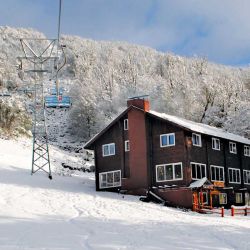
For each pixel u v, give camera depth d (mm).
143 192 43000
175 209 38188
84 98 89938
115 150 46688
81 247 17500
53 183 45031
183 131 41938
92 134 85938
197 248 18156
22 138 68312
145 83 101562
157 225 25078
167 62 146750
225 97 86812
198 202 40312
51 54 42312
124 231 22172
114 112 91375
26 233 20609
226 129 72250
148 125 44344
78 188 45281
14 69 116688
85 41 197250
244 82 106562
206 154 44906
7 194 36781
